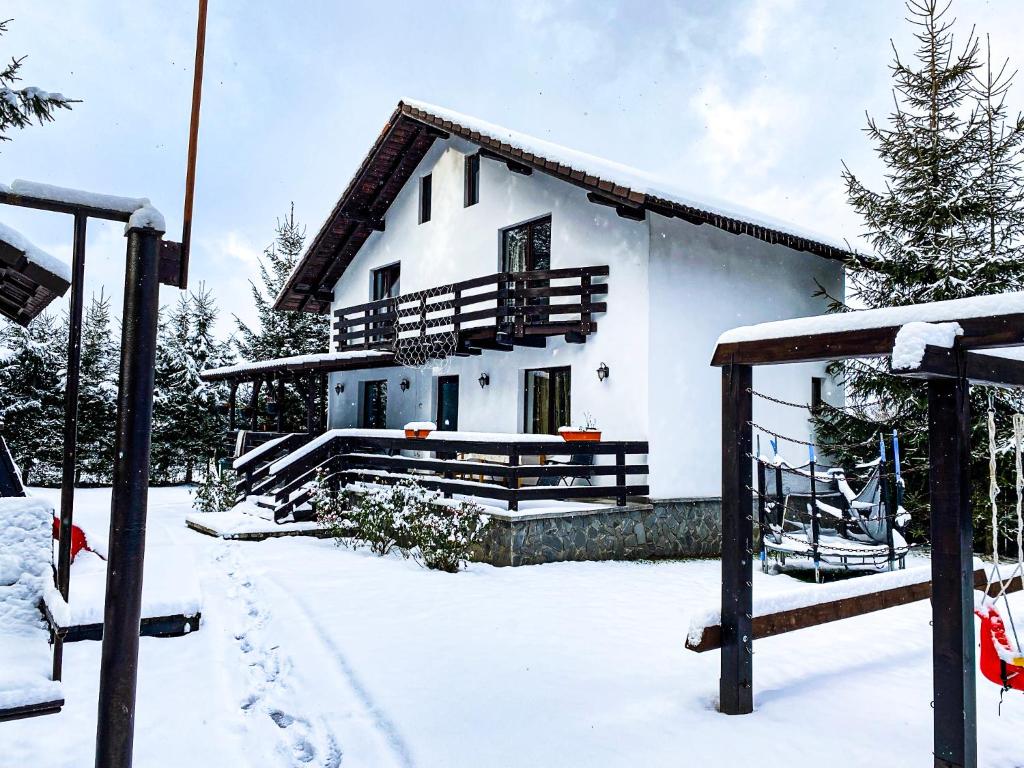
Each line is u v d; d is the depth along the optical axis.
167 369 24.00
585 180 10.23
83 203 2.63
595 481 11.10
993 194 10.93
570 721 3.90
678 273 10.78
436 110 13.48
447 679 4.55
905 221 11.40
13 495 3.91
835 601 4.43
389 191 16.39
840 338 3.50
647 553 9.92
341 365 15.08
